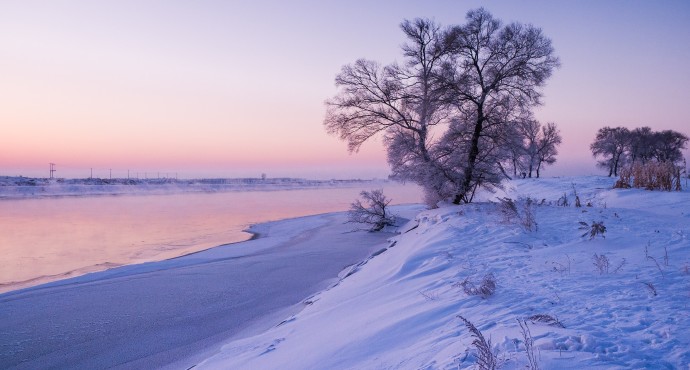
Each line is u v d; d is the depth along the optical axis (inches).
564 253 355.9
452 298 252.8
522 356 138.1
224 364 235.6
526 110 726.5
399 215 1121.4
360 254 672.4
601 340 150.6
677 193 700.0
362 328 237.6
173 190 3816.4
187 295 452.4
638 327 165.3
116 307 412.2
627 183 864.9
